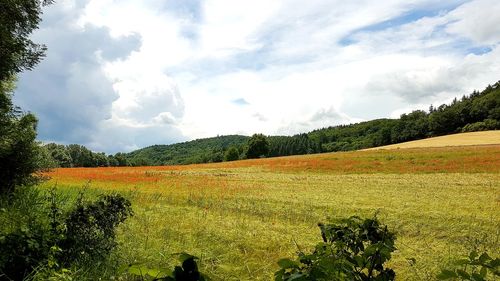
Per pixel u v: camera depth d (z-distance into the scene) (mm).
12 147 11188
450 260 7914
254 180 30625
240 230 10719
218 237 9750
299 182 28328
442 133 107125
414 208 15297
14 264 4879
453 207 15570
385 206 15922
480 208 15266
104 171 40594
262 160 57219
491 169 32812
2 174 11242
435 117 108062
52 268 5215
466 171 33062
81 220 6277
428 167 36250
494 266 1915
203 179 31516
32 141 12031
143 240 8555
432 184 24984
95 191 18047
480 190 21438
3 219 7070
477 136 75125
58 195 10953
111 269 6051
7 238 5051
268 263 7871
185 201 16922
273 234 10398
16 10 10297
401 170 36281
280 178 32625
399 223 12320
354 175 34781
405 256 8531
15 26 10766
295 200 17703
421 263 7902
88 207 6602
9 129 11148
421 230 11367
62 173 35094
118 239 8281
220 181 29406
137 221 11000
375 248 2342
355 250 2584
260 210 14789
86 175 32562
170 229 10109
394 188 23266
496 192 20391
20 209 8734
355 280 2258
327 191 21984
